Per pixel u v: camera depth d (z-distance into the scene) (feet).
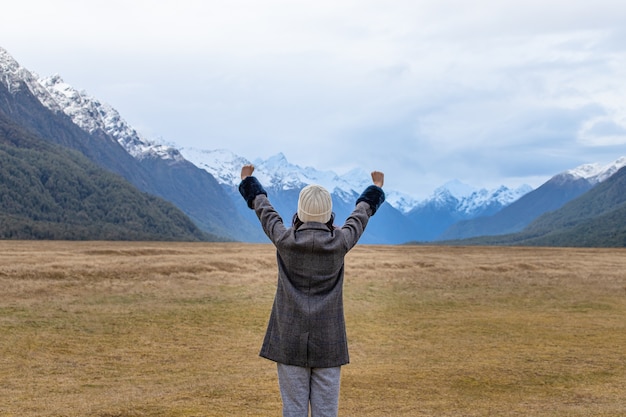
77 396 47.60
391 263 172.86
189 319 91.76
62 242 367.86
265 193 20.77
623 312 110.22
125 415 39.65
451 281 145.48
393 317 100.99
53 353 66.95
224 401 44.75
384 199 21.13
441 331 88.69
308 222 19.66
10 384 52.29
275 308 19.77
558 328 92.02
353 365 64.34
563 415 41.91
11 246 239.09
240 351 72.23
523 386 53.36
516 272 162.71
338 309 19.51
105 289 111.75
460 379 56.13
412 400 46.96
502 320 99.55
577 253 271.08
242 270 148.05
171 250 205.57
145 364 63.62
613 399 48.21
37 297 100.01
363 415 41.27
